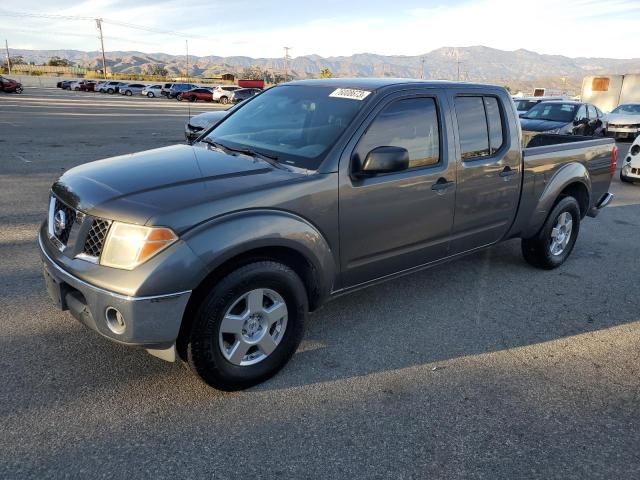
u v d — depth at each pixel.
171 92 57.12
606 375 3.64
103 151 13.34
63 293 3.09
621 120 19.78
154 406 3.07
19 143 14.34
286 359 3.45
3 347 3.62
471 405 3.22
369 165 3.47
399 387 3.38
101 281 2.80
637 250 6.56
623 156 16.30
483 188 4.52
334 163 3.47
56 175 9.91
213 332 3.00
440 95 4.17
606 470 2.72
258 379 3.30
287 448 2.78
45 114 25.70
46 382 3.24
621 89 27.16
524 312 4.60
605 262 6.05
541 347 3.99
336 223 3.50
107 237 2.84
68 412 2.97
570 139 6.27
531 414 3.16
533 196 5.10
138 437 2.80
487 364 3.71
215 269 2.98
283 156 3.63
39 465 2.56
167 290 2.77
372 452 2.78
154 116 27.81
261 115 4.23
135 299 2.73
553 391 3.42
